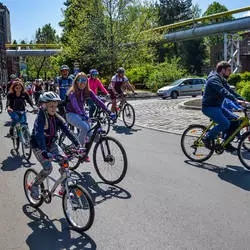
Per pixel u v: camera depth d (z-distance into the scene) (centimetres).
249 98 1588
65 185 426
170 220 443
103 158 594
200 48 6028
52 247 385
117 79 1173
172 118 1323
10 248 384
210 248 373
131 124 1146
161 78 3412
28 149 760
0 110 1888
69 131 457
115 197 527
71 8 3331
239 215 454
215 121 662
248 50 4422
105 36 3094
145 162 715
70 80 1006
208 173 633
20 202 518
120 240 396
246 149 657
